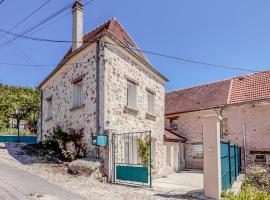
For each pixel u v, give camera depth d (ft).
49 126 50.42
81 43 43.50
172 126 71.10
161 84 52.95
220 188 27.40
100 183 30.68
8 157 37.45
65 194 23.53
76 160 33.99
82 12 44.21
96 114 35.42
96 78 36.27
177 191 30.68
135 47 48.91
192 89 76.59
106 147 33.96
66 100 44.19
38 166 33.86
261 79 64.44
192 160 65.46
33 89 80.12
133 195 26.71
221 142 29.89
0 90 75.31
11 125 76.43
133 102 42.68
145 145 38.42
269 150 56.18
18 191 22.17
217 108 63.93
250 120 59.62
